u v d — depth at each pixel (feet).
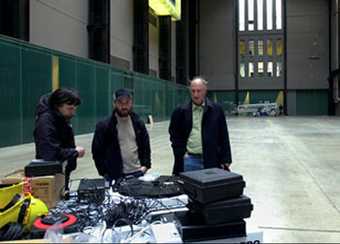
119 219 11.00
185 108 14.25
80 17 60.54
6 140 35.40
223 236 9.51
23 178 11.50
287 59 128.16
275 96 129.39
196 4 131.13
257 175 24.09
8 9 40.32
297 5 127.24
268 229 13.65
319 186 20.81
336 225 14.11
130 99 13.88
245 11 129.70
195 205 9.89
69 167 13.52
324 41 126.52
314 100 127.95
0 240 9.89
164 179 13.25
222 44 130.62
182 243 9.29
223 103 131.03
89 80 52.95
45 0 48.70
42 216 10.68
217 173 10.02
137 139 14.33
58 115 12.53
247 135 52.65
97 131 14.11
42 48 41.27
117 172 14.08
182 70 120.57
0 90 34.42
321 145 40.29
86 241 9.34
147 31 87.10
